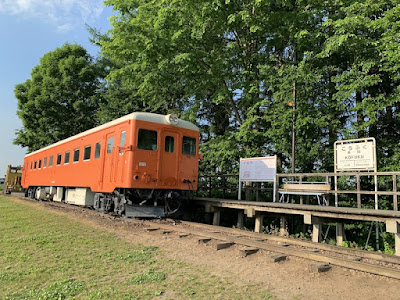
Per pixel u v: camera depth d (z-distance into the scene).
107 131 11.04
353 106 12.29
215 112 19.14
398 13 8.84
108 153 10.76
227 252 6.17
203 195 15.82
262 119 14.36
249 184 13.22
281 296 4.10
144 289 4.29
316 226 8.12
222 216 12.93
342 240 8.91
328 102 11.95
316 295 4.13
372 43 9.98
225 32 13.27
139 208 10.17
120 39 13.16
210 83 13.59
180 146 10.61
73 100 26.52
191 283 4.53
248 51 13.98
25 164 23.66
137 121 9.74
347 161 9.24
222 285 4.46
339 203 12.07
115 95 22.00
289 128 12.18
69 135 27.41
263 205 9.22
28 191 23.02
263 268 5.21
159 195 10.29
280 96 11.93
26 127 27.27
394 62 10.16
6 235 7.73
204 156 14.89
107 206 11.31
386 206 11.06
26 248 6.45
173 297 4.04
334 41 10.27
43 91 25.62
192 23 12.39
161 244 6.86
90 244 6.81
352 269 4.91
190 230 7.85
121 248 6.52
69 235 7.68
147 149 9.85
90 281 4.60
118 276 4.84
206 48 13.62
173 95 17.17
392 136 12.15
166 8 11.77
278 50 14.06
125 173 9.58
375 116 11.23
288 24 11.87
